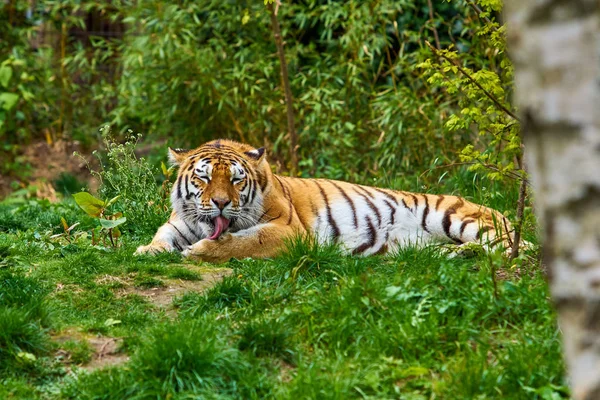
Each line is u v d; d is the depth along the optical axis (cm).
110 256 1080
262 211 1166
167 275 1013
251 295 909
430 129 1761
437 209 1252
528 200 1230
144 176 1377
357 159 1903
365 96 1947
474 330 778
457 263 1066
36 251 1129
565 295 411
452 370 714
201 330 777
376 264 1065
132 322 880
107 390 713
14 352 770
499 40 1000
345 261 1026
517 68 415
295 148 1806
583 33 388
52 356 790
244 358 758
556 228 408
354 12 1839
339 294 852
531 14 399
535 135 410
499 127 981
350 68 1920
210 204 1111
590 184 392
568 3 389
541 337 761
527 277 905
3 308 821
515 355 719
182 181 1173
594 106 388
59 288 960
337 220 1249
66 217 1390
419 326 779
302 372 718
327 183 1288
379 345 771
